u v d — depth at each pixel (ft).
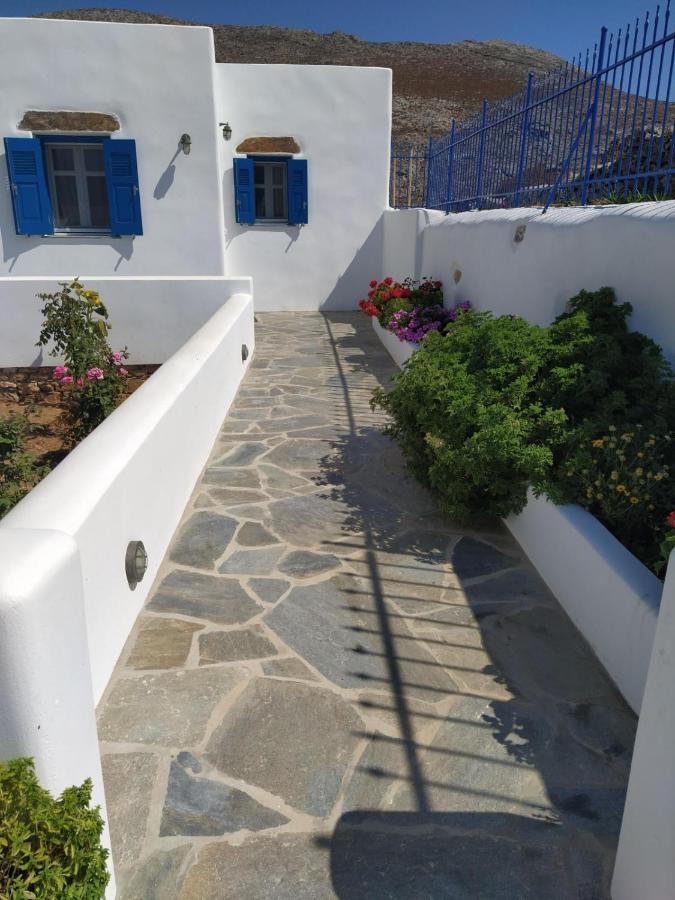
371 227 42.55
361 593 12.61
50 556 5.72
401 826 7.93
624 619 9.92
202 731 9.29
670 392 12.36
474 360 16.20
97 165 36.06
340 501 16.52
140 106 34.32
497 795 8.36
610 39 16.49
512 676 10.44
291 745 9.08
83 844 5.55
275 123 39.93
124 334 28.91
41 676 5.47
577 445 12.85
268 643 11.14
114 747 8.98
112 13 171.22
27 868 5.14
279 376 28.09
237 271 42.47
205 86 34.53
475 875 7.35
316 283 43.21
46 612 5.49
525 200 23.48
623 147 16.49
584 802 8.27
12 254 35.99
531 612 12.03
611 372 13.75
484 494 14.94
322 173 41.11
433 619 11.84
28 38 32.73
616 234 14.80
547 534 12.79
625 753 9.00
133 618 11.47
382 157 41.39
